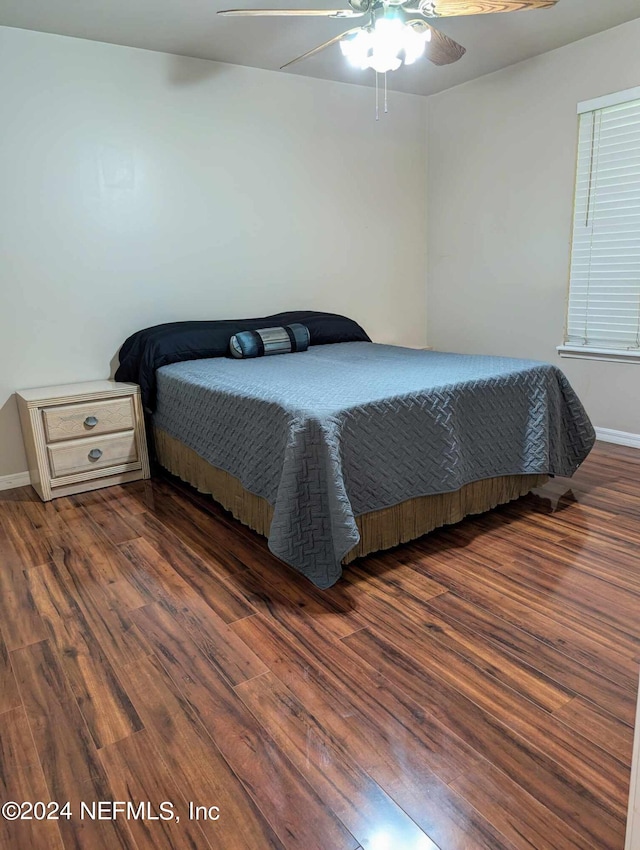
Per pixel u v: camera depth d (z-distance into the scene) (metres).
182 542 2.46
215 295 3.75
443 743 1.37
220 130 3.59
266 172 3.81
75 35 3.01
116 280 3.37
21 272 3.07
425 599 1.99
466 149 4.24
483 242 4.26
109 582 2.15
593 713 1.45
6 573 2.23
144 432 3.22
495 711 1.47
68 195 3.14
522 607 1.92
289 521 2.01
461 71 3.90
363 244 4.37
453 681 1.58
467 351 4.55
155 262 3.49
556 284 3.83
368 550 2.24
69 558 2.34
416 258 4.69
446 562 2.25
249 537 2.50
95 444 3.07
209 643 1.77
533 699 1.51
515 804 1.21
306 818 1.19
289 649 1.73
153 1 2.66
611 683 1.56
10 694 1.58
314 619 1.89
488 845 1.12
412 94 4.37
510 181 3.98
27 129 2.98
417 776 1.28
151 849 1.14
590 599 1.96
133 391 3.14
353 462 2.12
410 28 2.15
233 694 1.55
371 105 4.19
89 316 3.32
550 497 2.87
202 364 3.12
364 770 1.30
